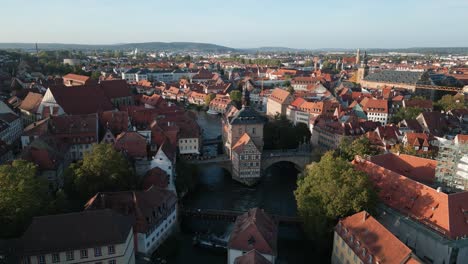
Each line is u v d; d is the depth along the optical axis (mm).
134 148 125250
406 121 168750
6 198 73688
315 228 91062
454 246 75438
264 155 152375
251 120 151000
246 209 122938
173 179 123000
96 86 180750
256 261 64312
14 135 164500
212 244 97250
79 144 136375
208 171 158750
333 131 159250
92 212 72438
